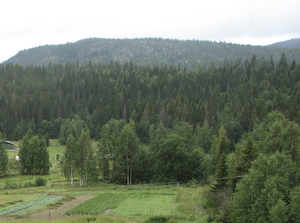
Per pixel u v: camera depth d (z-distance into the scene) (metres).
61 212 40.56
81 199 50.28
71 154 67.19
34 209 41.22
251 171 35.53
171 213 41.12
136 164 72.69
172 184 66.44
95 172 67.56
